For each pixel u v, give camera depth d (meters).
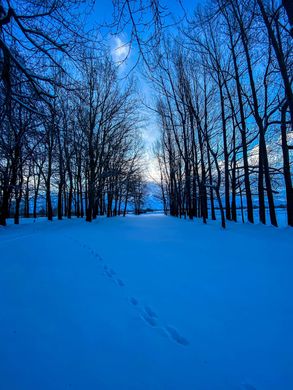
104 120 18.31
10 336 2.35
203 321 2.71
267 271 4.48
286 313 2.87
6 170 15.43
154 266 4.86
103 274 4.32
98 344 2.27
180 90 15.91
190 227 12.03
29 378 1.82
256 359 2.09
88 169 19.48
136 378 1.86
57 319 2.70
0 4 3.61
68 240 8.07
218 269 4.65
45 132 6.35
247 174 13.04
